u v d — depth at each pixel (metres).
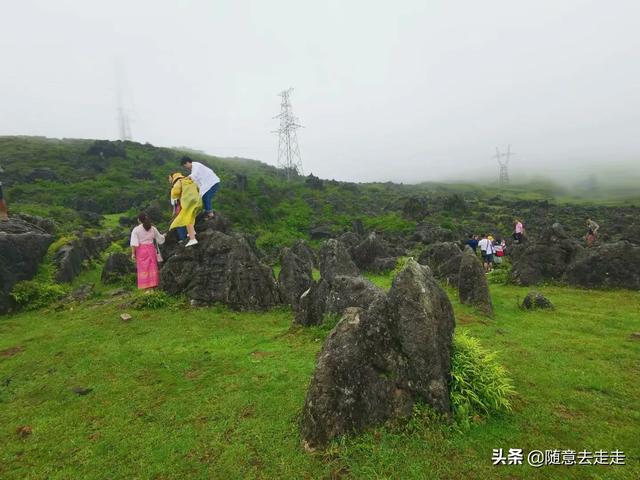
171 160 79.94
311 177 82.94
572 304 13.34
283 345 9.32
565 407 6.18
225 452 5.18
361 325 5.93
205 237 13.64
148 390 7.09
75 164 65.50
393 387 5.70
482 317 11.67
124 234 27.28
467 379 6.09
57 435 5.79
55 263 15.58
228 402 6.49
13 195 43.38
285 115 106.06
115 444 5.48
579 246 17.36
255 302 12.66
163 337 9.92
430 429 5.39
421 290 6.10
